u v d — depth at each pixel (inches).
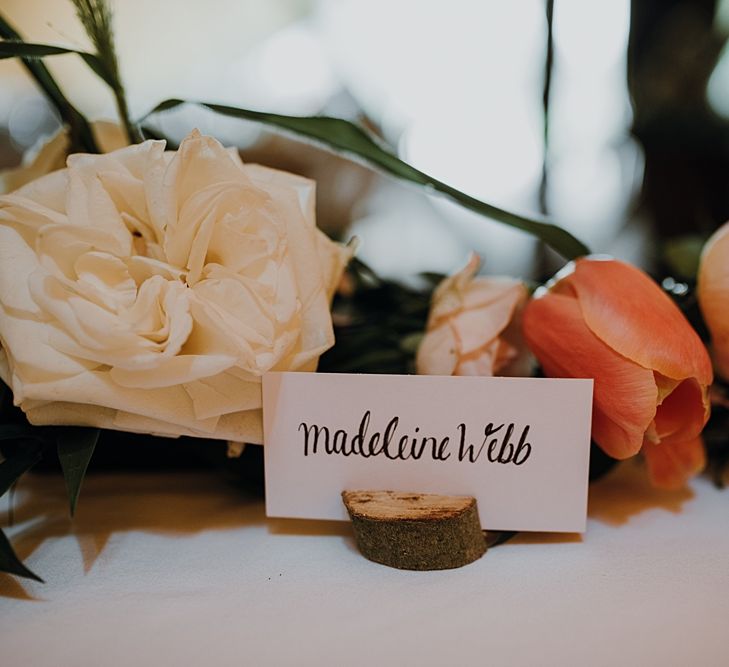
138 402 7.1
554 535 8.4
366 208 20.2
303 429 8.2
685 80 18.3
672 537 8.3
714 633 6.5
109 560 7.8
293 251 7.6
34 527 8.6
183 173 7.2
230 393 7.5
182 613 6.9
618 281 7.9
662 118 18.5
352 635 6.5
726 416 9.8
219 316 6.9
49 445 7.8
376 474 8.2
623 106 20.2
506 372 9.5
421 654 6.3
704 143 18.6
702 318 9.4
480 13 22.7
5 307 6.9
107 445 9.7
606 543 8.2
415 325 10.4
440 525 7.5
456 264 18.9
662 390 7.6
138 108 23.8
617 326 7.5
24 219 7.2
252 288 7.1
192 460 10.3
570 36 19.3
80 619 6.8
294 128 9.4
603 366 7.6
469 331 8.7
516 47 22.4
